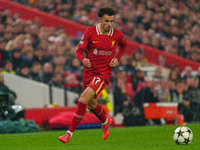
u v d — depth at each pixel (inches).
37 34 1937.7
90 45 709.3
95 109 732.0
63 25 2158.0
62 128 1396.4
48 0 2361.0
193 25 2657.5
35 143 821.9
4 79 1594.5
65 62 1771.7
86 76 722.2
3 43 1734.7
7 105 1320.1
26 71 1676.9
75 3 2368.4
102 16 690.2
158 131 1045.2
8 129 1246.9
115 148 622.2
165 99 1711.4
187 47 2472.9
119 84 1604.3
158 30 2470.5
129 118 1536.7
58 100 1631.4
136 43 2188.7
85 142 804.0
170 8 2625.5
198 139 784.9
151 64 2132.1
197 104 1781.5
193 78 1879.9
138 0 2541.8
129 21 2401.6
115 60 717.3
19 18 2110.0
